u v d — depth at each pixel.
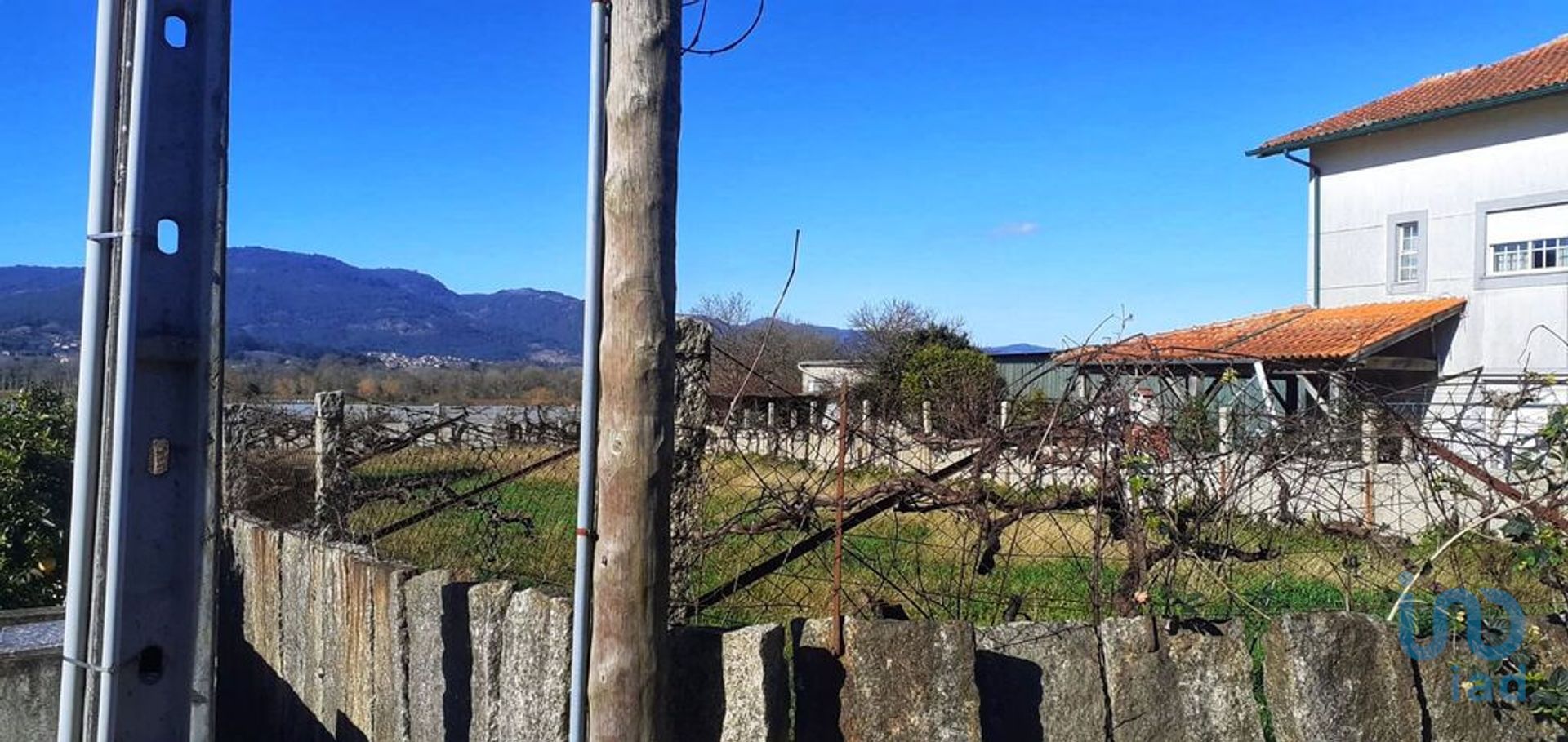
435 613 4.39
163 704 3.10
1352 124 21.64
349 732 5.04
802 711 3.65
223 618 7.05
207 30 3.11
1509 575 4.39
